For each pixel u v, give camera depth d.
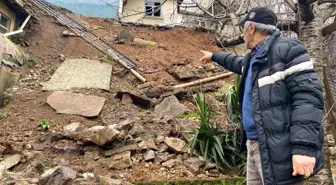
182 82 8.48
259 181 2.36
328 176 2.83
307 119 1.88
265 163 2.01
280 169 1.96
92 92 7.13
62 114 6.10
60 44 9.61
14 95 6.79
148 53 10.03
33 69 8.20
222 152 4.47
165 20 13.05
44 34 9.88
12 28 9.53
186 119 5.89
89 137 4.79
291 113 2.00
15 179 3.82
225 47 4.30
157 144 4.90
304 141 1.85
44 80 7.68
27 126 5.68
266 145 2.02
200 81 8.21
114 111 6.40
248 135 2.30
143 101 6.92
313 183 2.81
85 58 9.05
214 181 4.07
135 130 5.17
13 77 7.36
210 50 11.02
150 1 14.05
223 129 4.80
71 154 4.73
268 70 2.09
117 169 4.33
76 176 3.90
